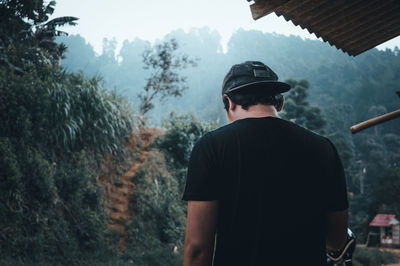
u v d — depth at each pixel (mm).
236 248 1126
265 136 1202
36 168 7238
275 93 1323
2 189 6672
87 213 8016
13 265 5746
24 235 6707
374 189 43531
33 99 7879
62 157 8477
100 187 9008
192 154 1227
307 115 46844
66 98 8602
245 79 1307
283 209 1131
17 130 7488
